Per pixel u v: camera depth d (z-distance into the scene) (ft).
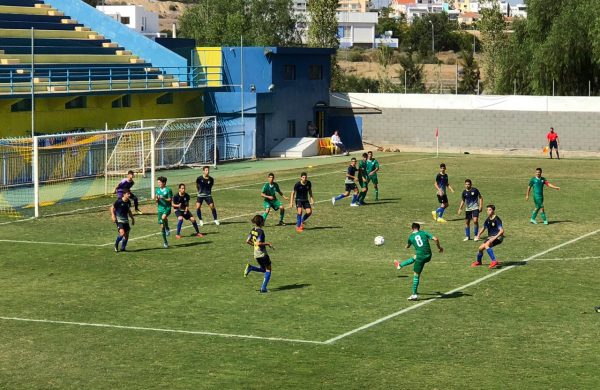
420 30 629.51
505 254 113.80
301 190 129.49
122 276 102.83
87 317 86.07
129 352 75.25
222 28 373.81
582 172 203.00
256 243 94.43
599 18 258.98
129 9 424.05
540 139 253.03
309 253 114.73
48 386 67.51
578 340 78.18
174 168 209.77
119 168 193.36
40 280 101.19
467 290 95.30
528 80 285.43
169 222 136.87
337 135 252.21
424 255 90.68
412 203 155.74
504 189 173.27
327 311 87.45
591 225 134.41
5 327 82.94
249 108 237.25
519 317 85.25
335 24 343.87
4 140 157.17
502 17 353.72
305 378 68.80
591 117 248.52
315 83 259.80
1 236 126.93
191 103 240.12
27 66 204.33
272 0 393.70
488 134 257.14
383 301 91.09
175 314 86.79
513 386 67.10
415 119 261.85
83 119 205.26
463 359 73.20
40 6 242.58
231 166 217.56
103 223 137.28
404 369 70.79
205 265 108.06
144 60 241.35
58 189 170.91
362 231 130.00
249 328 81.87
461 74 451.94
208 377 69.00
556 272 103.71
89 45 235.61
